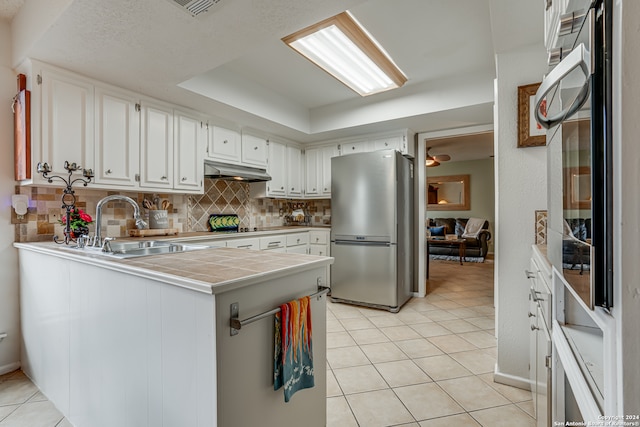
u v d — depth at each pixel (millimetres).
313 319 1419
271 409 1188
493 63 2721
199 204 3406
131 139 2463
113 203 2629
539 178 1825
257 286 1145
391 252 3324
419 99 3158
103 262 1354
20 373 2096
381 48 2455
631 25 427
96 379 1440
